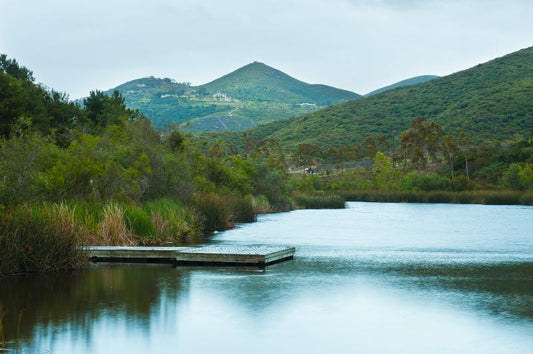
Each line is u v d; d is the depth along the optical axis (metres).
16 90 30.02
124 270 15.38
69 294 12.02
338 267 16.31
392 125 157.62
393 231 29.06
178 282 13.56
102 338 8.81
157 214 22.48
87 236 18.73
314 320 10.07
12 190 18.23
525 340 8.88
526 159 78.81
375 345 8.64
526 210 50.06
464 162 86.69
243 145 151.50
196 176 34.00
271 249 17.88
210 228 28.67
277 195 50.69
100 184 22.50
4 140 21.23
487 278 14.49
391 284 13.54
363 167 113.69
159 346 8.48
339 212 48.03
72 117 37.34
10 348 8.26
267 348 8.46
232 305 11.13
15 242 14.41
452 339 8.95
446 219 38.66
